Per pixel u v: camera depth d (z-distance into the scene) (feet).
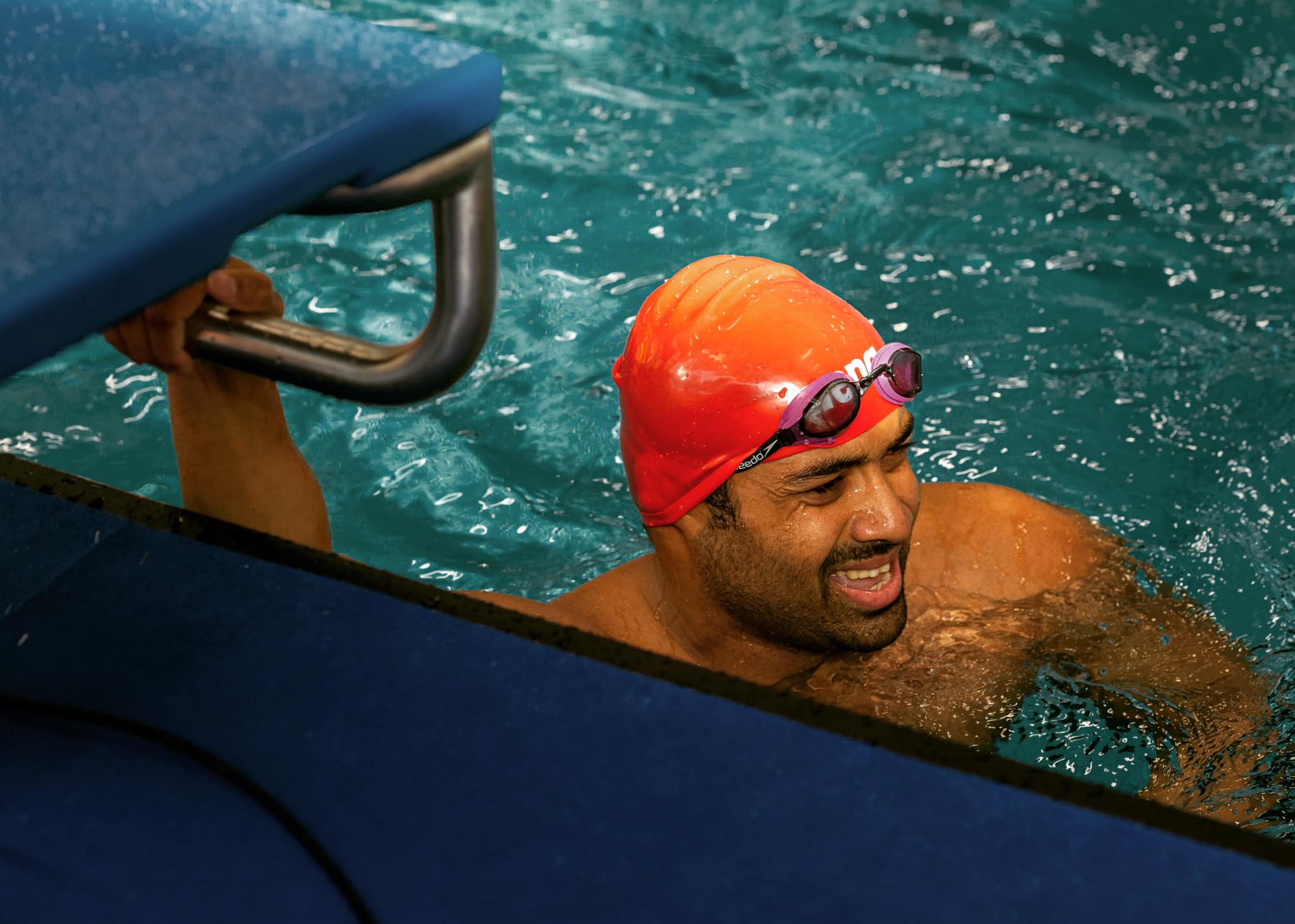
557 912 3.74
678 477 7.93
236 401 6.61
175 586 4.87
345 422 12.28
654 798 4.02
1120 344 13.01
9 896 3.87
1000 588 9.41
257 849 3.95
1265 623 9.77
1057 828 3.90
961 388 12.47
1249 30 18.71
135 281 3.52
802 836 3.91
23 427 11.91
